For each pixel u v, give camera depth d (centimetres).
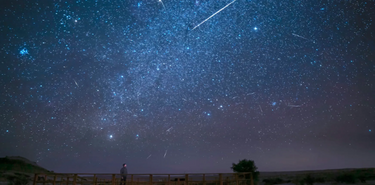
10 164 3494
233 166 2298
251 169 2220
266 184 3384
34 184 1238
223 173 1461
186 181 1403
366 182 2769
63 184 1487
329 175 3400
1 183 2367
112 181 1369
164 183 1552
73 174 1330
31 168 3753
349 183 2820
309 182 3045
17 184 2489
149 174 1418
